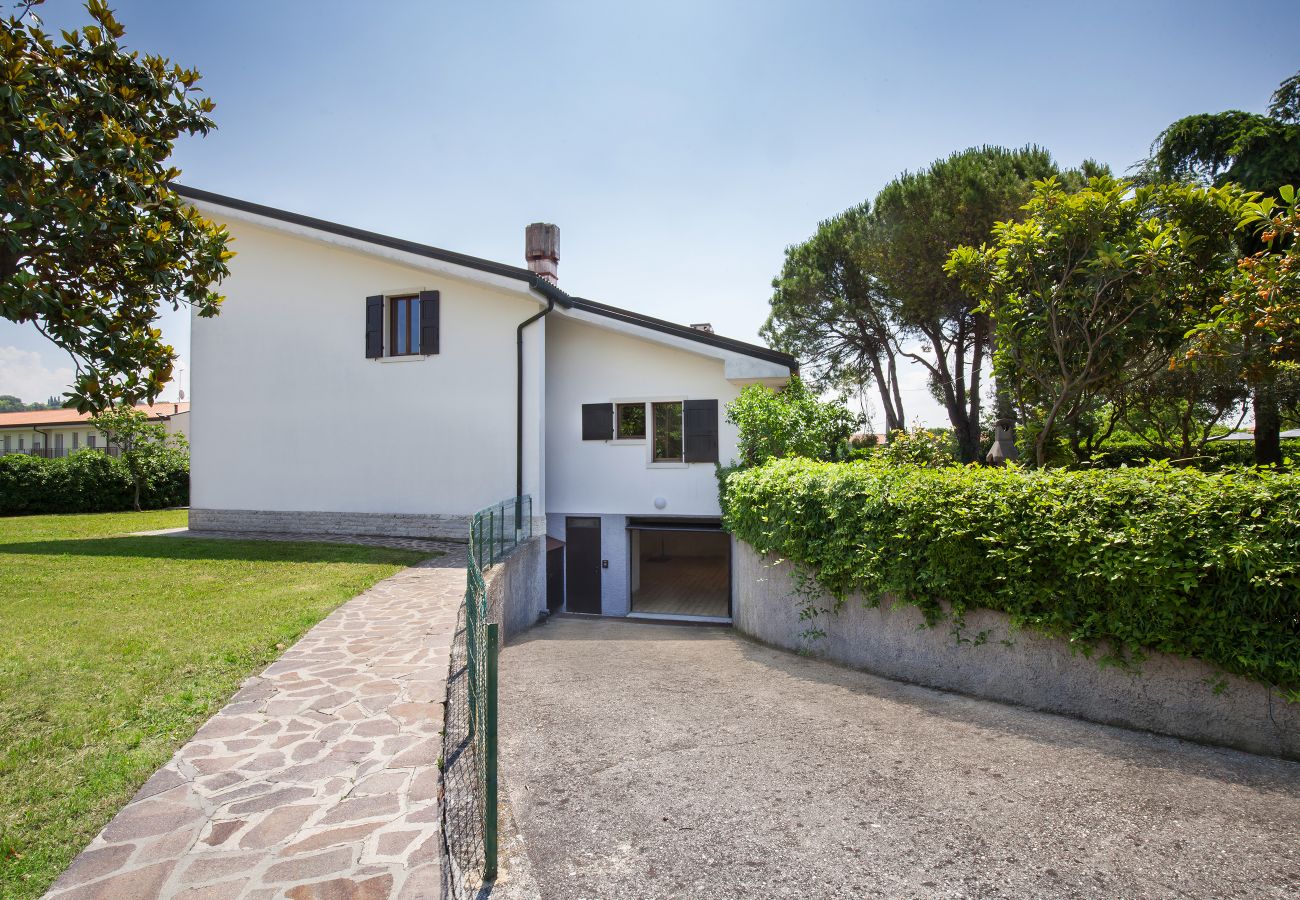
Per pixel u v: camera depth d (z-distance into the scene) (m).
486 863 3.18
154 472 23.75
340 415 13.77
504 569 9.55
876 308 23.09
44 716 4.60
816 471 7.91
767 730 5.32
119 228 6.01
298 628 6.96
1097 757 4.64
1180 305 7.66
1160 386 10.11
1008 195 18.14
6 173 5.20
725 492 11.55
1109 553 5.02
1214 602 4.64
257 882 3.00
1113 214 7.43
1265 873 3.28
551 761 4.68
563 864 3.39
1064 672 5.55
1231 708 4.74
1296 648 4.31
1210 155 15.84
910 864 3.41
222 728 4.62
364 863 3.16
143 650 6.01
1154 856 3.44
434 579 9.64
